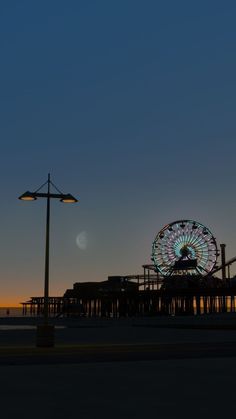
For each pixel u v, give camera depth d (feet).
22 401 40.81
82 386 48.67
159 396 42.98
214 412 36.06
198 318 360.89
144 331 184.34
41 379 53.72
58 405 38.99
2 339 133.08
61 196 100.68
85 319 413.59
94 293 556.10
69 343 111.65
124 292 520.42
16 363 72.08
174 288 473.26
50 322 351.05
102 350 93.45
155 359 77.15
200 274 466.70
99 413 35.78
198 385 49.08
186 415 34.96
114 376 55.93
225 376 55.62
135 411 36.50
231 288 441.68
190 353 89.04
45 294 98.22
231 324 258.37
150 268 513.04
